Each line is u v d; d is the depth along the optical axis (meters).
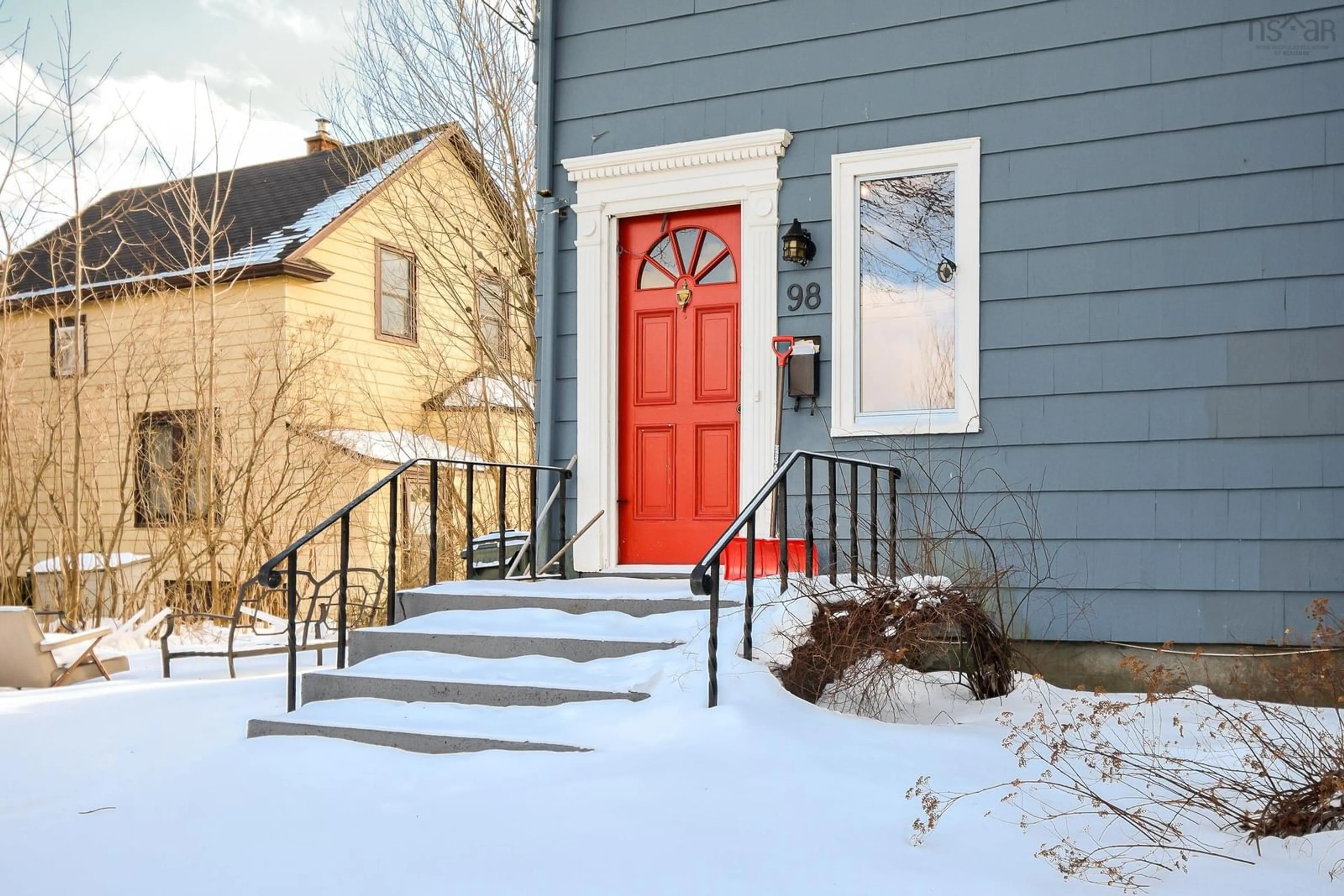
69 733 5.14
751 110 6.66
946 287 6.23
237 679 6.88
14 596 11.47
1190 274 5.69
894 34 6.34
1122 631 5.72
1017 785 3.44
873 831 3.25
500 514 6.75
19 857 3.38
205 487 11.59
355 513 12.22
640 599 5.39
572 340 7.12
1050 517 5.89
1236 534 5.55
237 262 12.73
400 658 5.17
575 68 7.17
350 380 13.20
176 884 3.10
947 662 5.84
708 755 3.80
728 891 2.87
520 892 2.92
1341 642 4.92
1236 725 3.92
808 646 4.69
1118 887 2.88
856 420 6.34
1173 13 5.77
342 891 2.98
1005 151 6.07
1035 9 6.04
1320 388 5.44
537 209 7.28
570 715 4.40
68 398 12.10
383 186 12.73
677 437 6.86
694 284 6.87
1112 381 5.80
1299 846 3.22
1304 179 5.51
